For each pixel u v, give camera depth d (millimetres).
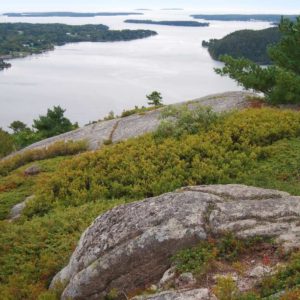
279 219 8305
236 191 9500
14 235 12375
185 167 15516
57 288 8875
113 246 8477
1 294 9508
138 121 26016
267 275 6883
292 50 23656
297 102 22328
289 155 14922
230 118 19219
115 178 16203
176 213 8594
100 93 181625
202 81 195000
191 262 7590
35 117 147875
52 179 17172
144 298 7000
